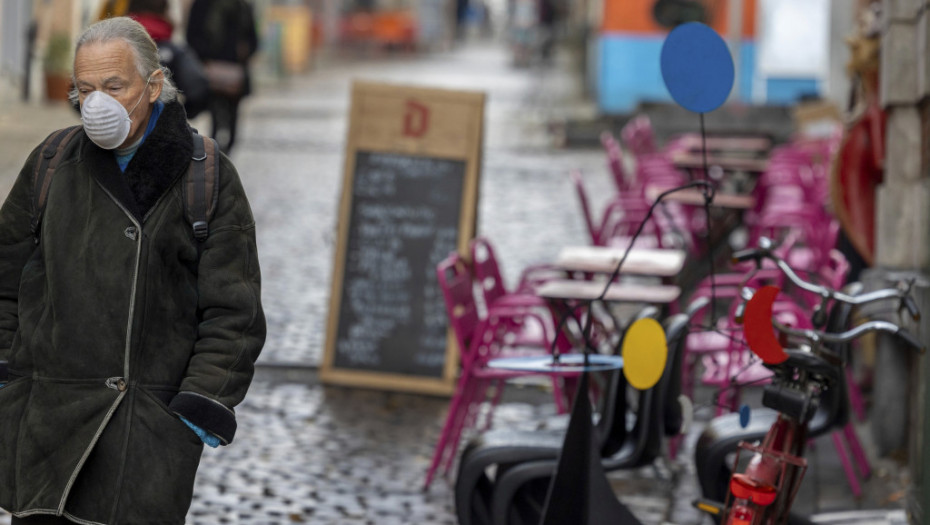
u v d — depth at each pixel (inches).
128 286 192.5
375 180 456.4
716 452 279.1
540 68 1496.1
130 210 193.3
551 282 367.2
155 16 558.3
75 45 193.9
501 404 424.8
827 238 441.1
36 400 193.6
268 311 522.0
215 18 717.3
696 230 557.3
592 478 240.2
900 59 378.9
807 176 648.4
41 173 199.2
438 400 437.1
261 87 1529.3
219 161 200.2
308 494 335.3
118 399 191.9
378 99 457.7
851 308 279.0
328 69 1913.1
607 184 847.1
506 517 263.1
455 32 2878.9
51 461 192.1
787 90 1099.3
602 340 391.5
